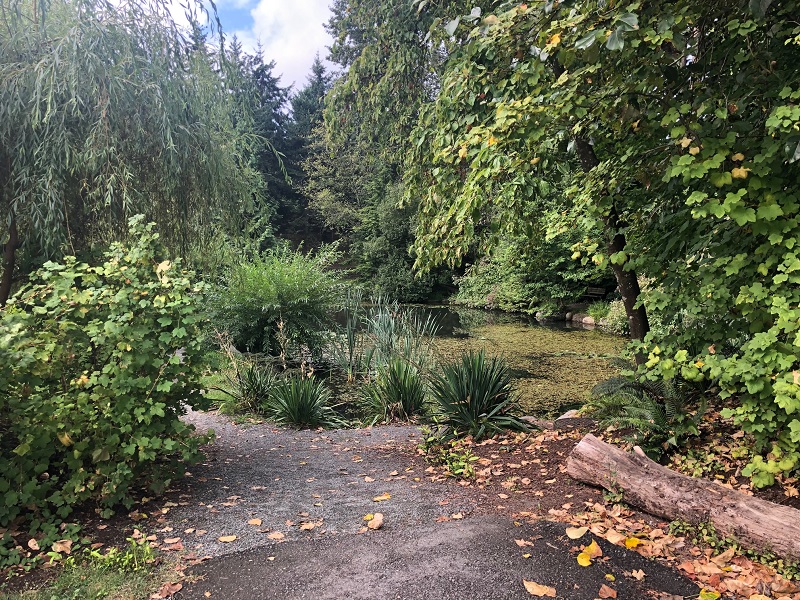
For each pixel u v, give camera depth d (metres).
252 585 2.13
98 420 2.81
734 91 2.86
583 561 2.27
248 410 6.26
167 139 3.97
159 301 2.99
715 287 2.94
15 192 3.53
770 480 2.59
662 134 3.33
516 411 5.20
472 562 2.29
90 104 3.72
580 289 16.05
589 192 3.76
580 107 2.97
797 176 2.67
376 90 5.98
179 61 4.25
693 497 2.65
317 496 3.33
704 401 3.50
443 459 4.12
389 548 2.45
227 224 4.83
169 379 3.05
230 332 8.84
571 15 2.52
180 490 3.35
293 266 9.80
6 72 3.52
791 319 2.45
